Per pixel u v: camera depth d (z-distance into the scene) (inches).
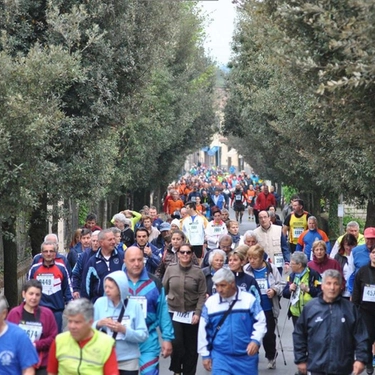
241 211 2615.7
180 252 596.4
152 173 2118.6
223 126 2484.0
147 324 488.4
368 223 1135.0
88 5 864.9
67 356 377.4
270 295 651.5
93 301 591.5
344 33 484.7
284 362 693.3
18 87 677.9
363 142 605.9
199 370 686.5
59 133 833.5
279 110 1123.9
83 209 1651.1
